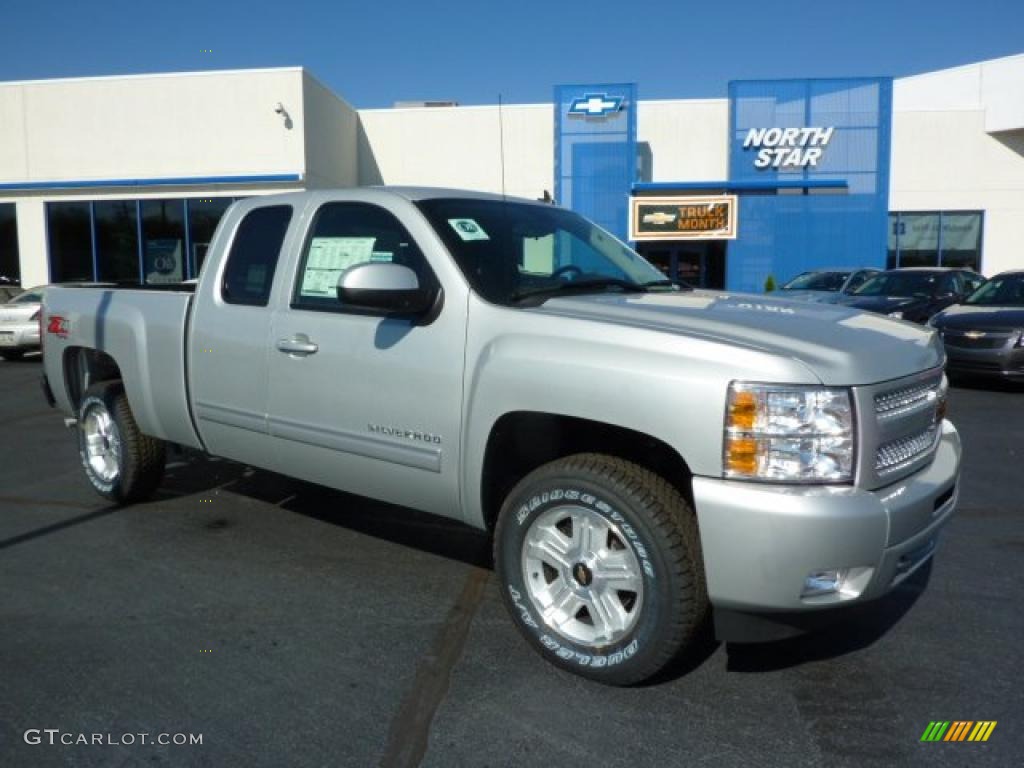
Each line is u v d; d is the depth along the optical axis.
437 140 24.95
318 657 3.57
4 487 6.24
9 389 11.73
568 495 3.26
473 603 4.14
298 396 4.17
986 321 10.78
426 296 3.68
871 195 24.05
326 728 3.03
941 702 3.22
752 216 24.34
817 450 2.86
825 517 2.77
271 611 4.03
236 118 21.41
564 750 2.90
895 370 3.13
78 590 4.27
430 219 3.84
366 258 4.02
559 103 24.11
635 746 2.93
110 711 3.14
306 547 4.91
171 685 3.33
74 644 3.68
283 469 4.43
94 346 5.47
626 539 3.13
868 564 2.88
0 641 3.71
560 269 4.09
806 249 24.31
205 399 4.70
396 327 3.78
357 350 3.90
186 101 21.58
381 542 5.00
